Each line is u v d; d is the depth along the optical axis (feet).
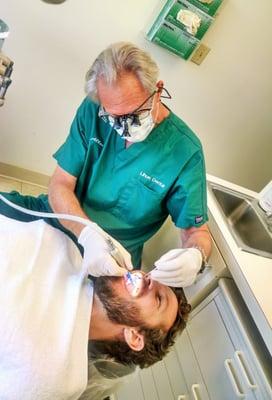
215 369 3.55
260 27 5.49
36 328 2.39
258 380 3.10
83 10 5.25
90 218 3.99
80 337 2.56
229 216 5.44
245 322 3.51
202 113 6.56
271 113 6.59
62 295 2.79
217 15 5.31
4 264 2.74
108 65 2.82
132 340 2.85
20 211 3.87
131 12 5.32
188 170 3.62
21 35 5.43
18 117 6.40
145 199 3.81
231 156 7.26
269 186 5.13
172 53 5.64
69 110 6.38
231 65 5.91
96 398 3.58
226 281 3.93
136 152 3.63
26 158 7.10
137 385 4.46
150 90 2.95
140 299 2.95
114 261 3.00
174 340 3.18
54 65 5.80
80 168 3.90
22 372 2.21
